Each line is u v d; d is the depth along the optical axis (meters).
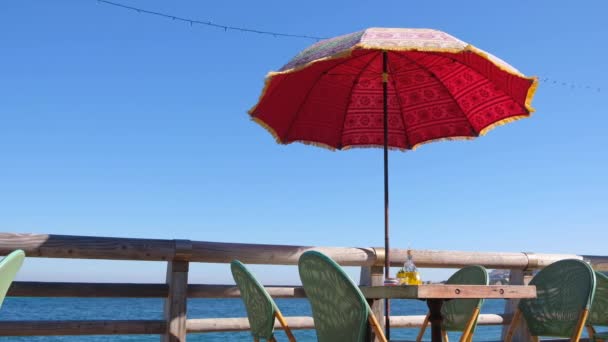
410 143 4.79
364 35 3.46
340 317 2.31
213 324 3.91
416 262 4.35
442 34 3.59
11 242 3.36
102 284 3.62
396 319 4.43
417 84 4.54
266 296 2.78
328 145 4.71
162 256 3.66
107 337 26.25
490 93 4.27
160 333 3.76
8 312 57.16
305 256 2.43
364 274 4.34
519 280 4.73
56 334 3.48
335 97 4.58
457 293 2.58
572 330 2.92
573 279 2.97
